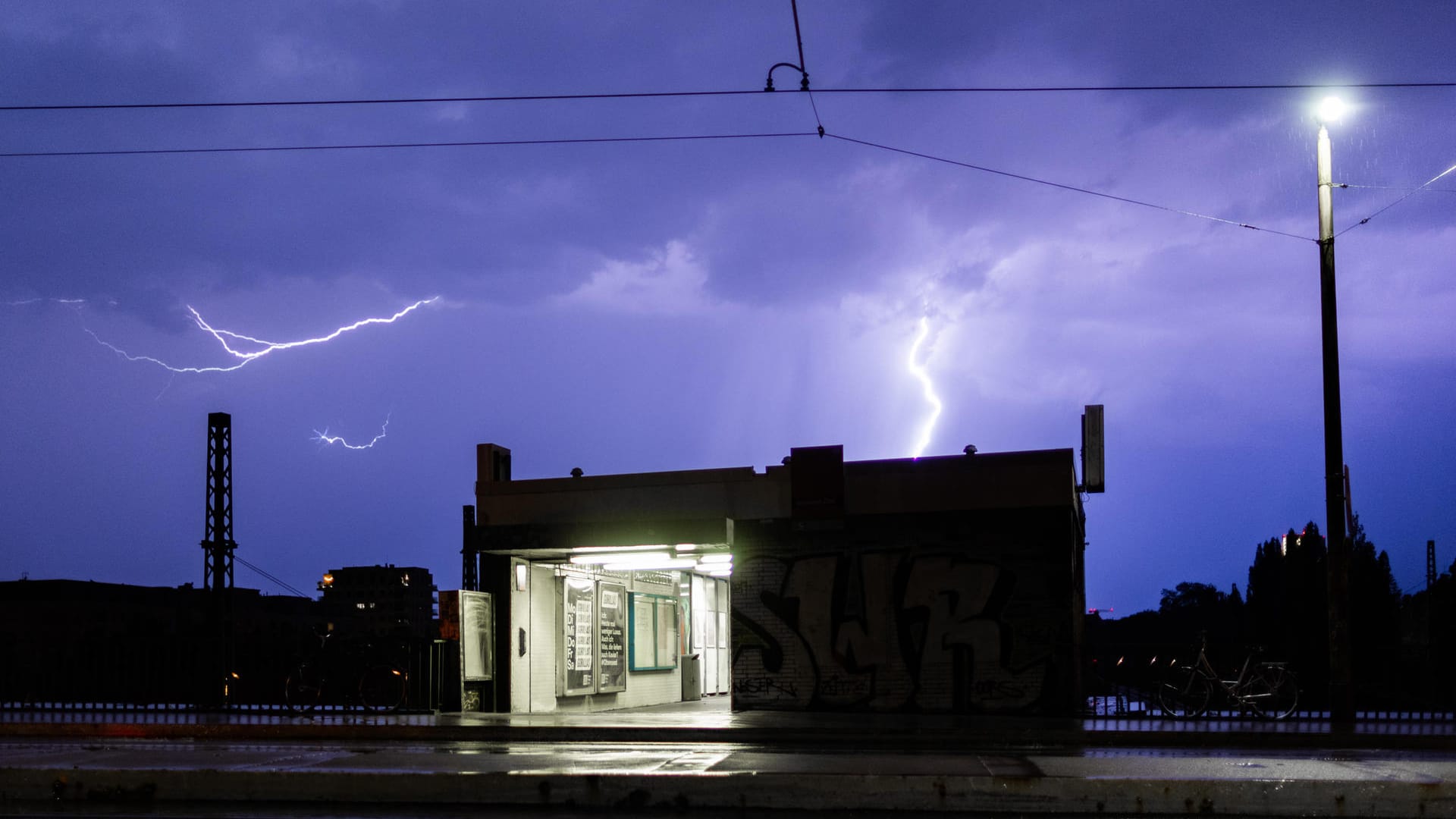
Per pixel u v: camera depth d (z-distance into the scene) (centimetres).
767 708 2272
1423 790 1060
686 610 3022
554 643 2450
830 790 1106
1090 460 2409
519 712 2338
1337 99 2075
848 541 2275
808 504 2283
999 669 2178
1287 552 3862
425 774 1155
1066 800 1084
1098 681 2347
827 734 1844
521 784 1139
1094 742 1817
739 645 2298
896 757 1452
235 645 2648
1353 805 1064
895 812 1089
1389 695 2578
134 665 2628
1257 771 1213
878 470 2280
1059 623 2159
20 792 1180
